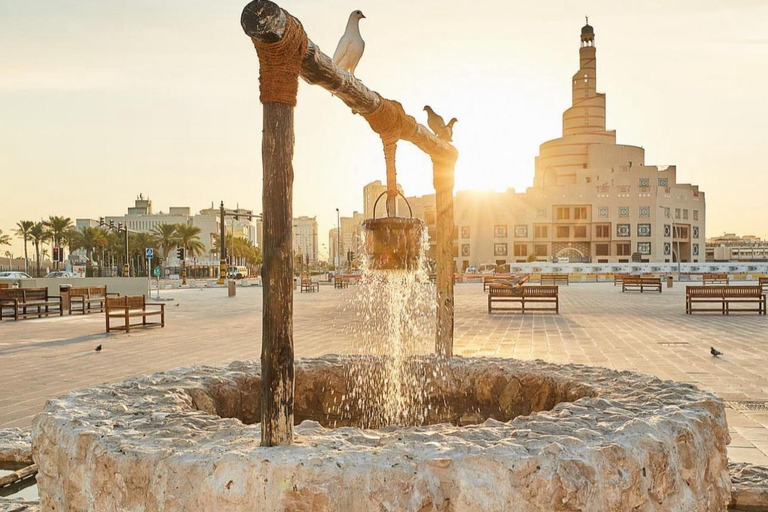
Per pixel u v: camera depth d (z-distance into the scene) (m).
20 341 13.46
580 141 112.62
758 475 4.81
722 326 15.78
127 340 13.64
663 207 100.56
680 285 41.47
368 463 2.74
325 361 5.68
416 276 4.38
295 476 2.69
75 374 9.36
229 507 2.72
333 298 30.19
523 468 2.74
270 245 3.03
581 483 2.76
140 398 4.18
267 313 3.02
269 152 3.04
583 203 99.50
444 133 5.99
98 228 94.81
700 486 3.33
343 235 146.62
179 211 161.62
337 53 3.97
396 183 4.65
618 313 20.03
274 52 3.00
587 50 115.06
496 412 5.29
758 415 6.69
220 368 5.32
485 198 102.06
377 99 4.25
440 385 5.52
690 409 3.67
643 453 3.03
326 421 5.49
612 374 4.93
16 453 5.40
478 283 52.09
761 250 183.00
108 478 3.03
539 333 14.41
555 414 3.62
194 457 2.88
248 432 3.31
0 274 42.88
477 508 2.71
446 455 2.80
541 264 56.69
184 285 53.22
